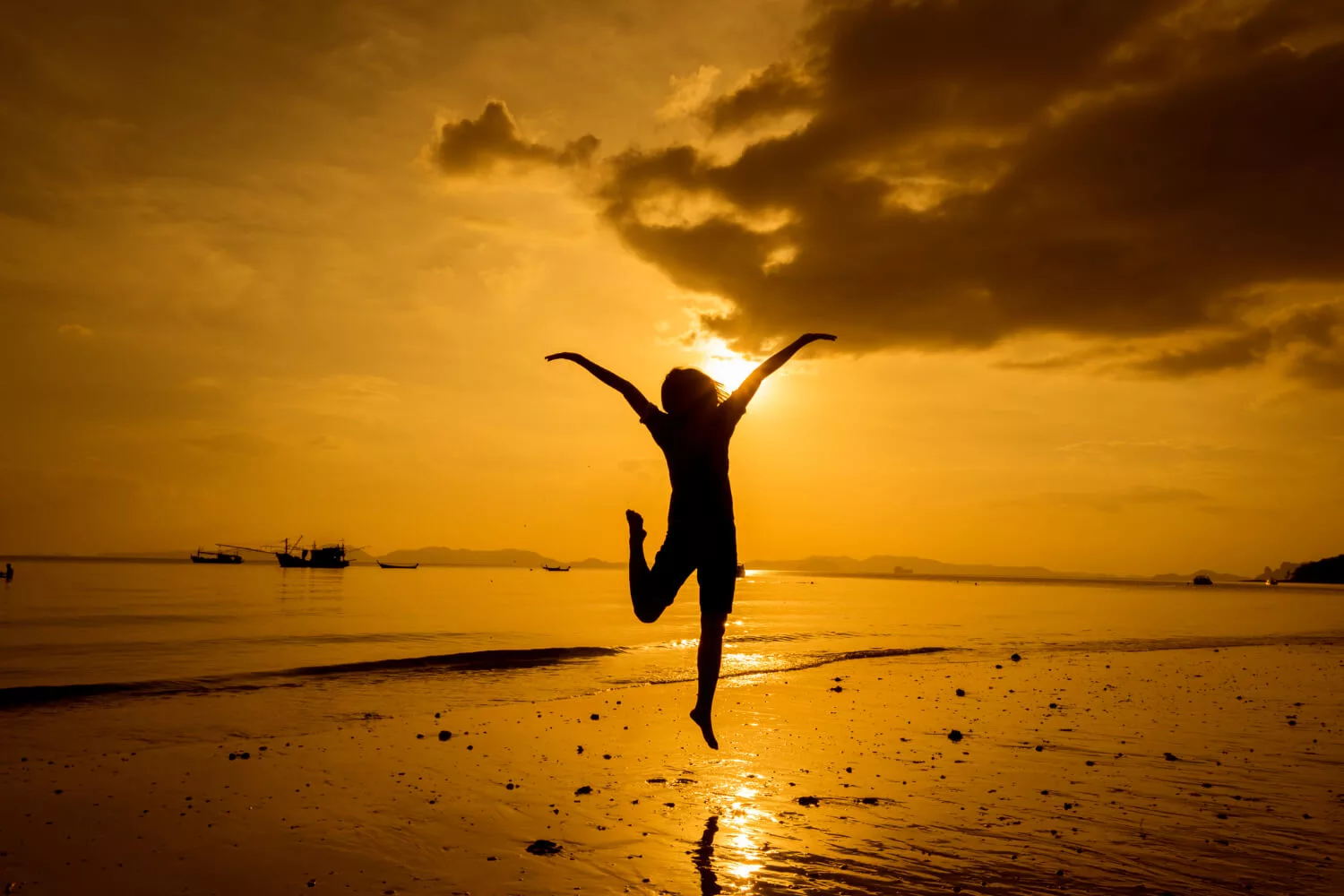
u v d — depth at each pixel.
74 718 12.09
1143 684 16.28
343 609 43.00
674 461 3.77
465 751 9.91
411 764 9.20
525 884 5.61
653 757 9.59
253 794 7.93
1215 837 6.66
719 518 3.65
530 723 11.77
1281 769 9.09
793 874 5.84
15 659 20.06
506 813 7.34
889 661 20.52
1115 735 10.98
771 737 10.80
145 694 14.33
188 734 10.97
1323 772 8.93
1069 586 163.38
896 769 9.05
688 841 6.56
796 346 3.95
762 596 81.19
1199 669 18.92
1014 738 10.73
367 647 23.09
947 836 6.70
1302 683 16.48
